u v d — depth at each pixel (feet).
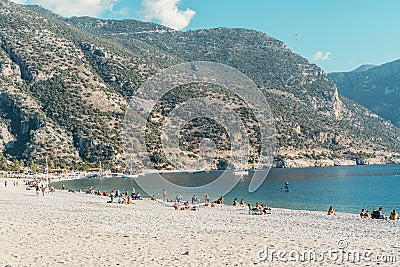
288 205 193.57
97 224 75.20
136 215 96.58
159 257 50.03
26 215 86.48
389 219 119.03
